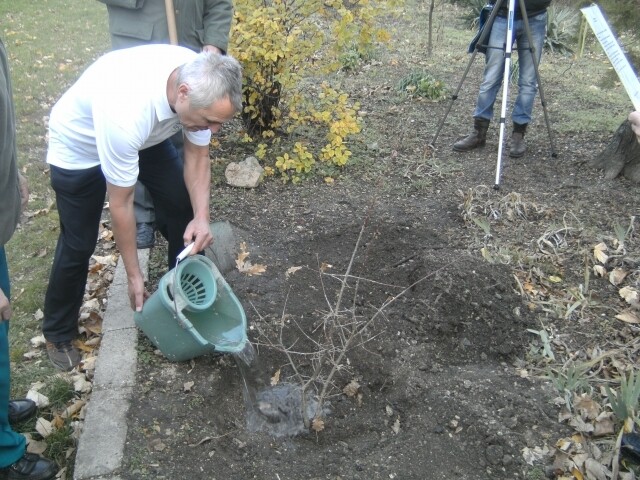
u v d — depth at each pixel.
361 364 3.17
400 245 4.08
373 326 3.37
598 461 2.56
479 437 2.71
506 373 3.09
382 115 6.38
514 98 6.88
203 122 2.42
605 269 3.79
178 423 2.72
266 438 2.80
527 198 4.65
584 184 4.87
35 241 4.37
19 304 3.72
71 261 2.96
